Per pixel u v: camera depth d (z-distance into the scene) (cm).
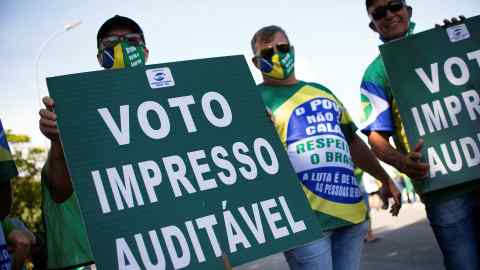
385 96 362
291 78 360
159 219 228
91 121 235
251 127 255
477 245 353
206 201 236
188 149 242
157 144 239
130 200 228
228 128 252
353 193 348
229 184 242
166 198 232
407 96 338
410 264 647
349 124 373
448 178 331
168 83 251
